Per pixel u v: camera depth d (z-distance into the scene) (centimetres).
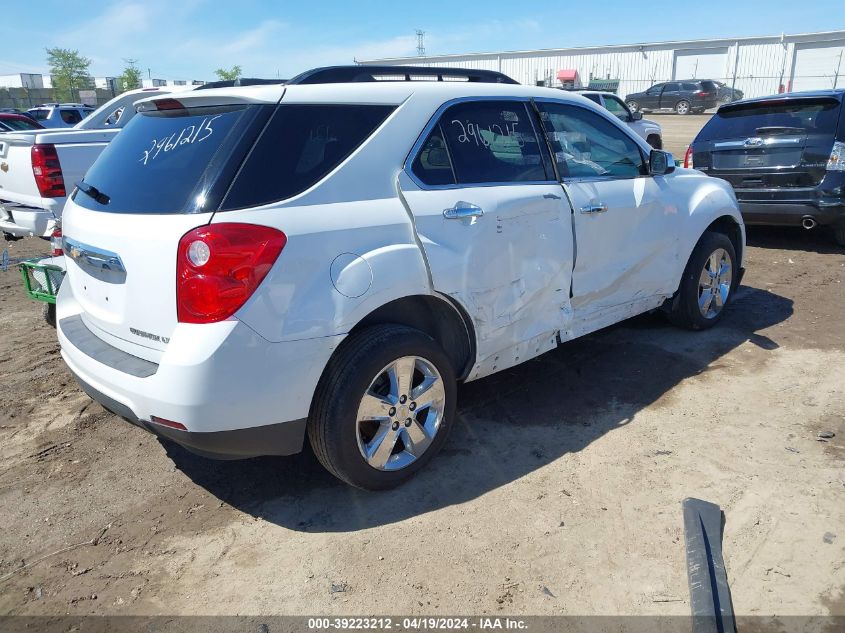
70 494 323
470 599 249
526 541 278
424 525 291
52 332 548
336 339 272
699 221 471
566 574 259
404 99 317
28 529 297
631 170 437
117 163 312
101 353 290
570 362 458
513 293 346
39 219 637
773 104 729
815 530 279
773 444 345
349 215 281
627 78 4581
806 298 586
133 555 279
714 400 396
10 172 674
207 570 269
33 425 391
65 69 5994
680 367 445
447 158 325
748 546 271
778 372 433
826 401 390
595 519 290
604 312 421
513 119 364
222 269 248
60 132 657
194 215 256
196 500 316
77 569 271
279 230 259
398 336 295
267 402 262
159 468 345
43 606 252
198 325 251
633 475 321
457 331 338
